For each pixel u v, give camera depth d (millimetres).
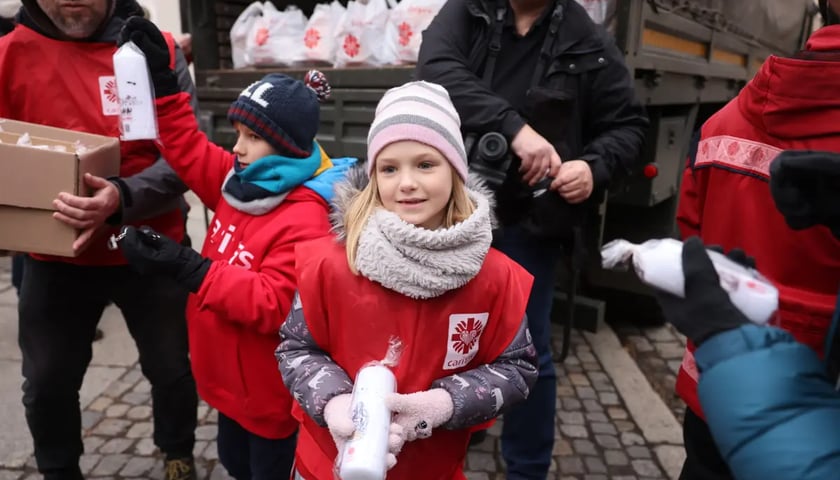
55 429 2043
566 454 2643
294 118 1652
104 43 1936
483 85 1938
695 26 3465
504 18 1980
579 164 1853
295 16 3623
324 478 1339
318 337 1342
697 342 841
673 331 4012
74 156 1678
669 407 3098
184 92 1953
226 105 3674
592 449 2682
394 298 1277
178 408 2188
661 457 2623
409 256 1223
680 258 879
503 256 1385
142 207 1892
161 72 1745
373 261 1231
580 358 3533
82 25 1860
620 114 1995
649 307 3975
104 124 1961
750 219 1364
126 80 1636
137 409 2916
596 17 2635
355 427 1108
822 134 1259
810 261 1277
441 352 1293
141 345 2133
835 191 913
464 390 1235
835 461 724
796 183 925
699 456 1488
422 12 3068
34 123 1950
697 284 851
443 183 1278
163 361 2129
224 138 3711
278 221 1621
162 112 1765
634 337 3916
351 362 1318
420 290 1229
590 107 2002
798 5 6105
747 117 1390
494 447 2670
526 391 1347
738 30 4480
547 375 2070
